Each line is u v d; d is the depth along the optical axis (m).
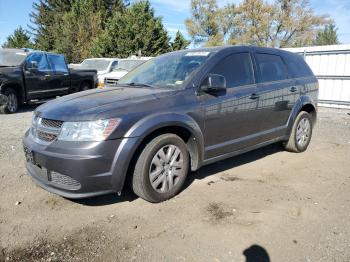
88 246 3.09
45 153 3.55
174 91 4.10
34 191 4.25
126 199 4.05
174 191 4.04
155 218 3.60
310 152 6.25
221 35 50.22
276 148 6.45
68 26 40.25
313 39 48.56
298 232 3.33
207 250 3.03
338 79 13.10
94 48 35.66
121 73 14.27
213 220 3.55
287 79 5.69
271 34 48.81
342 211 3.79
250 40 48.97
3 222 3.49
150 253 2.99
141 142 3.70
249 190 4.35
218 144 4.52
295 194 4.25
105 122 3.48
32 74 11.34
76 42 39.19
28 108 12.17
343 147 6.70
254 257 2.93
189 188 4.39
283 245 3.11
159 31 36.50
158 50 36.53
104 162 3.46
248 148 5.02
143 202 3.96
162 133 3.95
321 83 13.64
